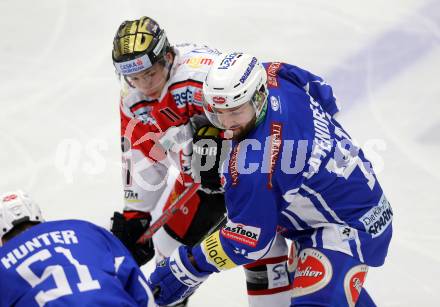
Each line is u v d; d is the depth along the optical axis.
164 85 9.72
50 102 15.45
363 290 9.62
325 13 17.33
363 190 8.88
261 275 9.79
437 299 10.90
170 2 17.97
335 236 8.75
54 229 7.31
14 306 6.92
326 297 8.54
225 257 8.74
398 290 11.10
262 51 16.55
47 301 6.78
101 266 7.16
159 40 9.41
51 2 18.17
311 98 9.10
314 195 8.69
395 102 14.83
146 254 10.53
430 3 17.23
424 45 16.17
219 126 8.46
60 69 16.33
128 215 10.56
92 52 16.73
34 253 7.06
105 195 13.27
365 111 14.69
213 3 17.84
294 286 8.86
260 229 8.38
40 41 17.11
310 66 16.02
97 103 15.39
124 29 9.48
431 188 12.91
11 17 17.77
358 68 15.78
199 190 10.75
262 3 17.75
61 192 13.36
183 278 9.10
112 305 6.83
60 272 6.92
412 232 12.07
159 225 10.36
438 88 15.04
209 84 8.16
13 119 15.06
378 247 9.01
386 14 17.11
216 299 11.23
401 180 13.12
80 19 17.66
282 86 8.88
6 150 14.34
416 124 14.26
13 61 16.58
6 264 7.05
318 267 8.69
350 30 16.78
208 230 10.81
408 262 11.55
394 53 16.03
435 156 13.57
